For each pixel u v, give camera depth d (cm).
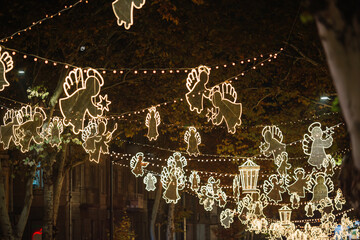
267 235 7769
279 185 2755
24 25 2367
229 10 1877
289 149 3275
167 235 5300
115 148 5166
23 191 3600
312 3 271
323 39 272
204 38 2348
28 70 2762
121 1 1140
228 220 4519
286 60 2395
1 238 2269
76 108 1552
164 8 2203
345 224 3228
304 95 2558
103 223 4912
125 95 2961
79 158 2925
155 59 2795
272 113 2967
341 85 268
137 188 5812
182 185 3341
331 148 2811
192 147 2397
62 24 2402
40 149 2312
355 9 259
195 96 1645
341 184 625
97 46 2639
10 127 1966
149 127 2006
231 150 3341
